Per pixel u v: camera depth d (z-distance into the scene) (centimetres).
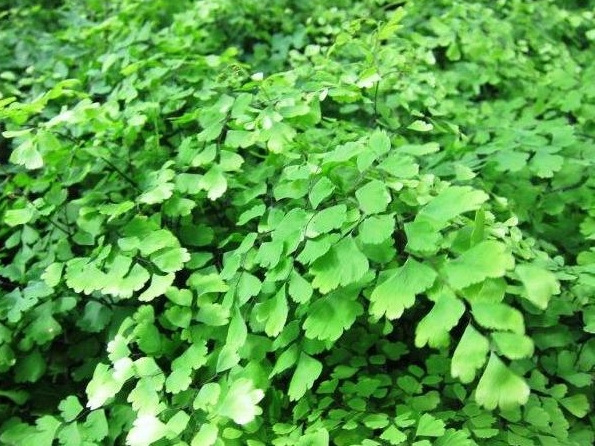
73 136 33
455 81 43
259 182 28
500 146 33
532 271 17
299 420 23
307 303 22
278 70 44
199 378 23
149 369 22
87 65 41
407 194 23
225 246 29
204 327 24
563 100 39
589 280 23
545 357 26
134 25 43
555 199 32
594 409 26
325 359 26
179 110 34
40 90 41
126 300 29
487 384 17
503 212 29
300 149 28
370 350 27
